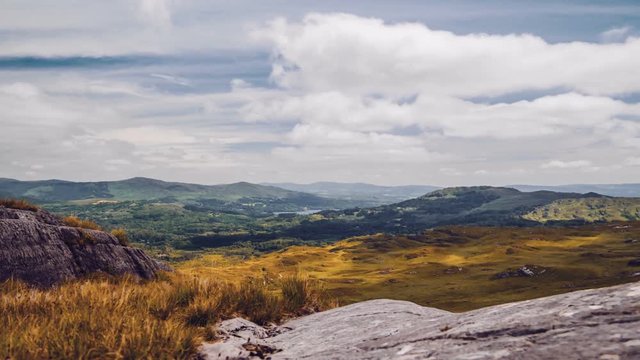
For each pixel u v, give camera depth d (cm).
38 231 1892
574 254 18938
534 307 454
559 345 341
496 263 18162
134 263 2227
